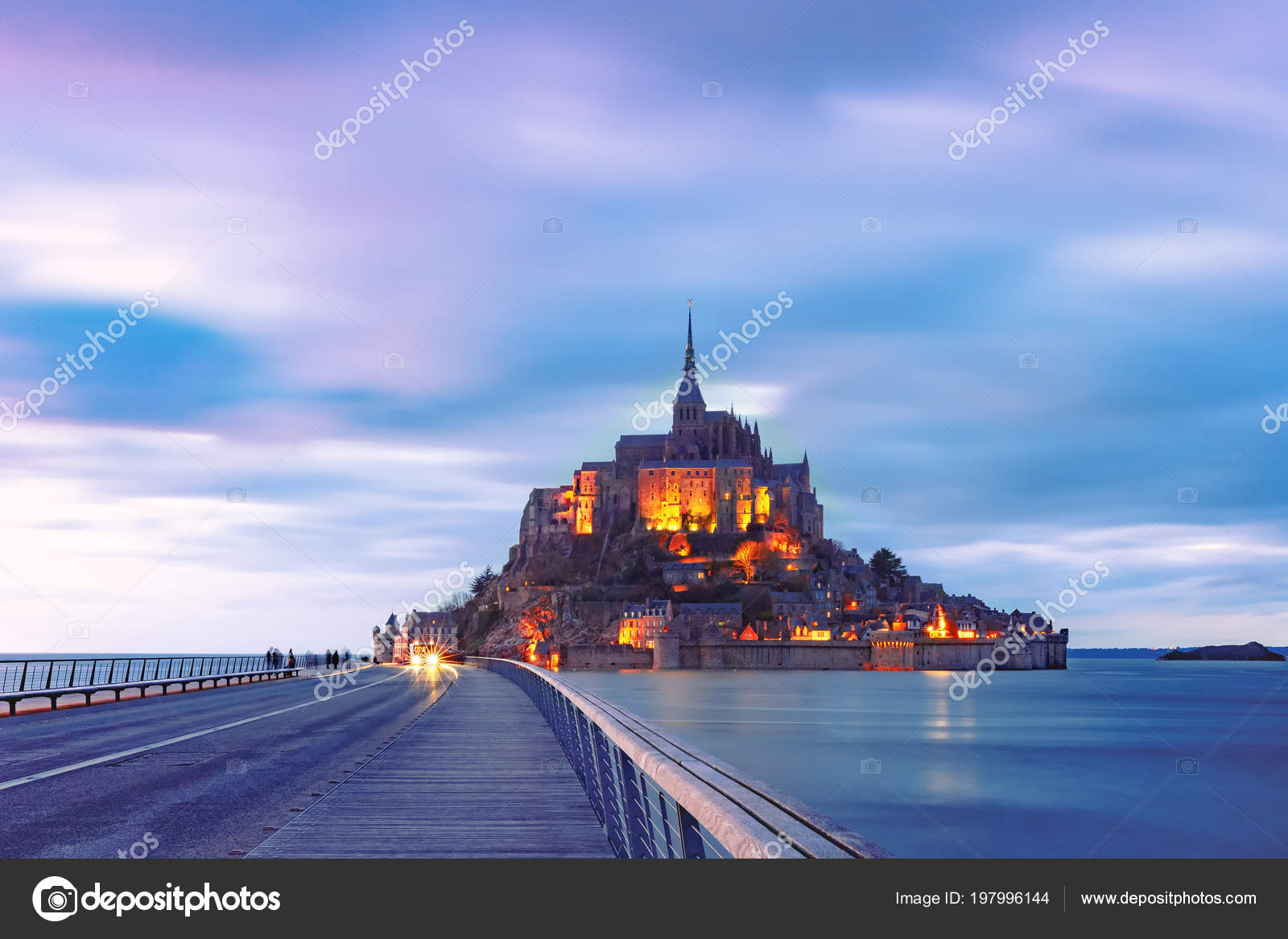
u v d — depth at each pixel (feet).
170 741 90.02
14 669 124.16
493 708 147.23
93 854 41.27
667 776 24.52
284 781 64.64
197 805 54.13
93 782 61.98
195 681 207.51
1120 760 360.48
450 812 53.57
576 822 50.39
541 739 97.14
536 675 135.03
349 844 44.65
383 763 76.18
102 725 107.55
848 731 444.96
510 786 63.57
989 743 414.82
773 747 378.94
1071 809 251.39
